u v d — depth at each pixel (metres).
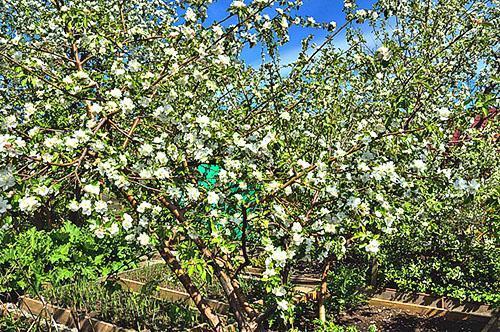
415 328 5.48
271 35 3.56
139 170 2.79
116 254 5.09
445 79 5.41
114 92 2.78
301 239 2.83
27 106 3.06
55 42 4.29
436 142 3.47
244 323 3.39
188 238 2.99
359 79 4.50
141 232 3.03
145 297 5.40
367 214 2.99
